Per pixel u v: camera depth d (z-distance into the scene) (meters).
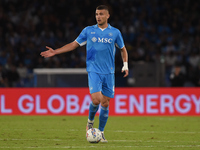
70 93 44.03
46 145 21.77
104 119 23.34
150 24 72.88
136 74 48.62
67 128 31.97
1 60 63.31
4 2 73.38
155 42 69.81
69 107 44.00
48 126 33.47
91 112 23.48
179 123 36.81
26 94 44.25
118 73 49.72
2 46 67.00
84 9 73.88
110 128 32.38
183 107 44.16
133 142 23.53
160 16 74.25
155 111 44.09
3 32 68.88
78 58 61.09
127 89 44.16
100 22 22.72
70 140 24.25
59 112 44.03
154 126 34.12
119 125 34.81
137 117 42.53
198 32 71.94
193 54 66.38
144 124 35.78
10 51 64.38
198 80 58.94
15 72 55.69
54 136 26.48
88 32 22.88
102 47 22.62
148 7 75.38
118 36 23.17
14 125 34.12
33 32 69.56
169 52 65.75
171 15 74.31
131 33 70.50
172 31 72.25
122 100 44.09
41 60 60.28
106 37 22.72
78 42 23.42
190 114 44.12
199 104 44.12
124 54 24.11
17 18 72.00
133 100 44.06
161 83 48.53
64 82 47.94
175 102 44.19
